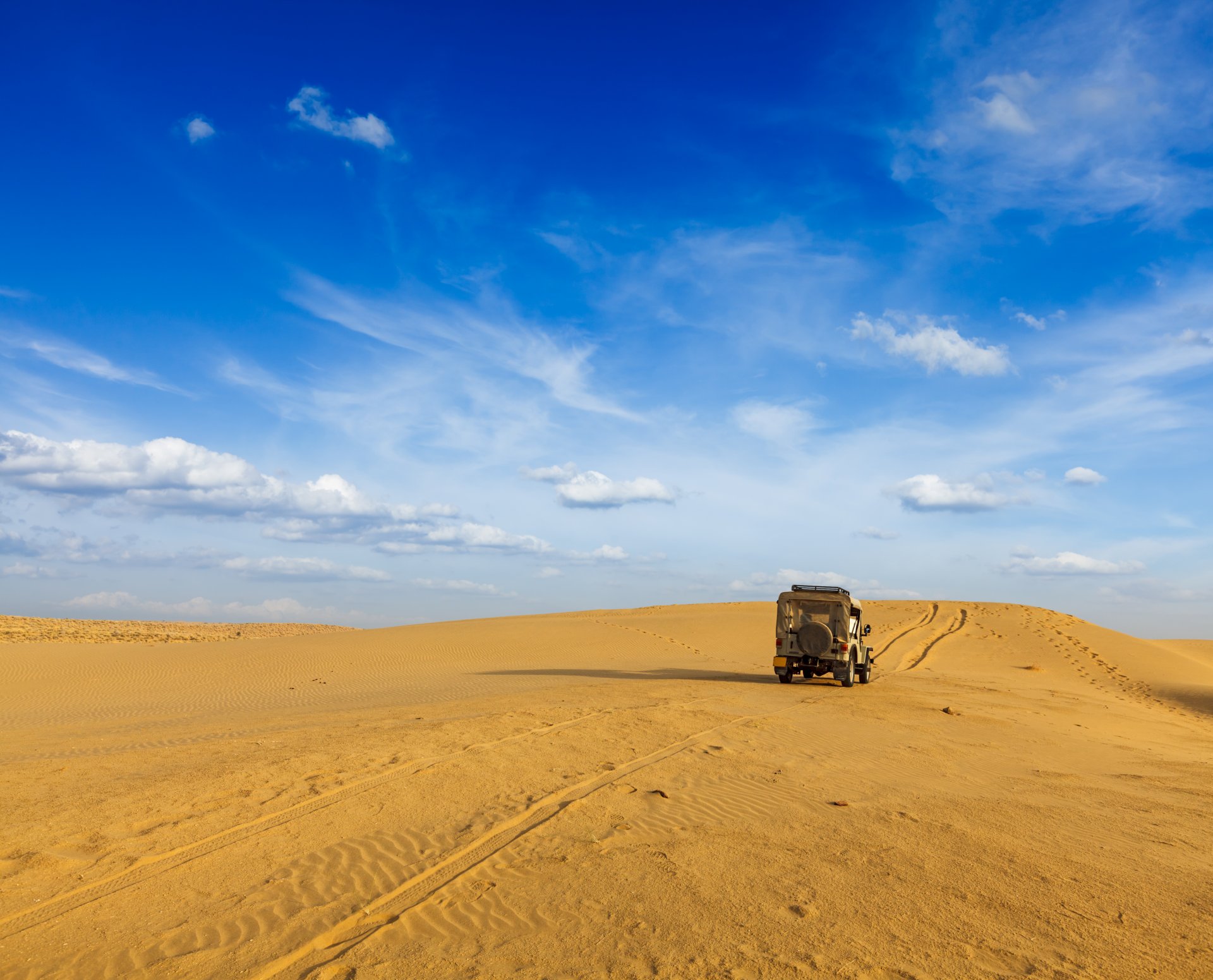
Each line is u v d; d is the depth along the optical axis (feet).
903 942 17.49
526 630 149.69
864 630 86.48
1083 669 119.85
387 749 34.73
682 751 38.42
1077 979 15.81
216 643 134.62
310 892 19.52
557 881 20.90
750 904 19.58
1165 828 28.32
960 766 38.86
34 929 16.84
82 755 35.47
